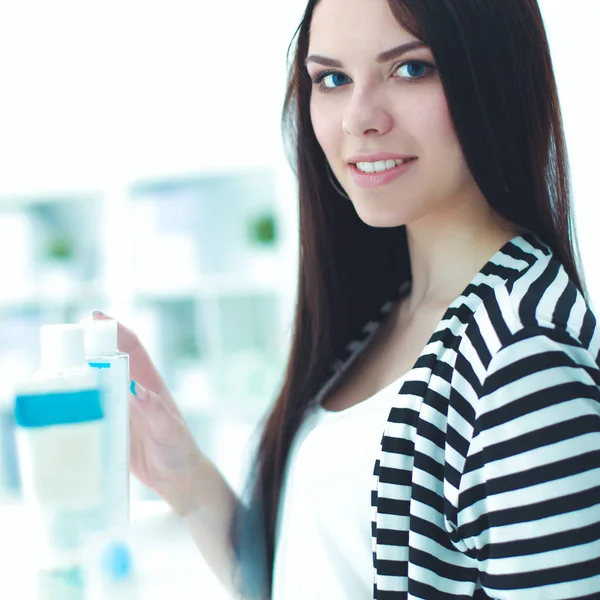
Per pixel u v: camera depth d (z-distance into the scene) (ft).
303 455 2.44
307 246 2.92
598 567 1.66
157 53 8.34
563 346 1.75
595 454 1.68
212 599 2.29
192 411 8.64
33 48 8.50
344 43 2.09
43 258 8.91
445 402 1.96
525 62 2.09
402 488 2.02
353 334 2.92
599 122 6.06
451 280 2.41
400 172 2.14
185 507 2.90
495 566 1.77
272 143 8.21
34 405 1.75
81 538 1.80
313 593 2.35
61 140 8.71
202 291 8.57
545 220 2.19
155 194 8.77
